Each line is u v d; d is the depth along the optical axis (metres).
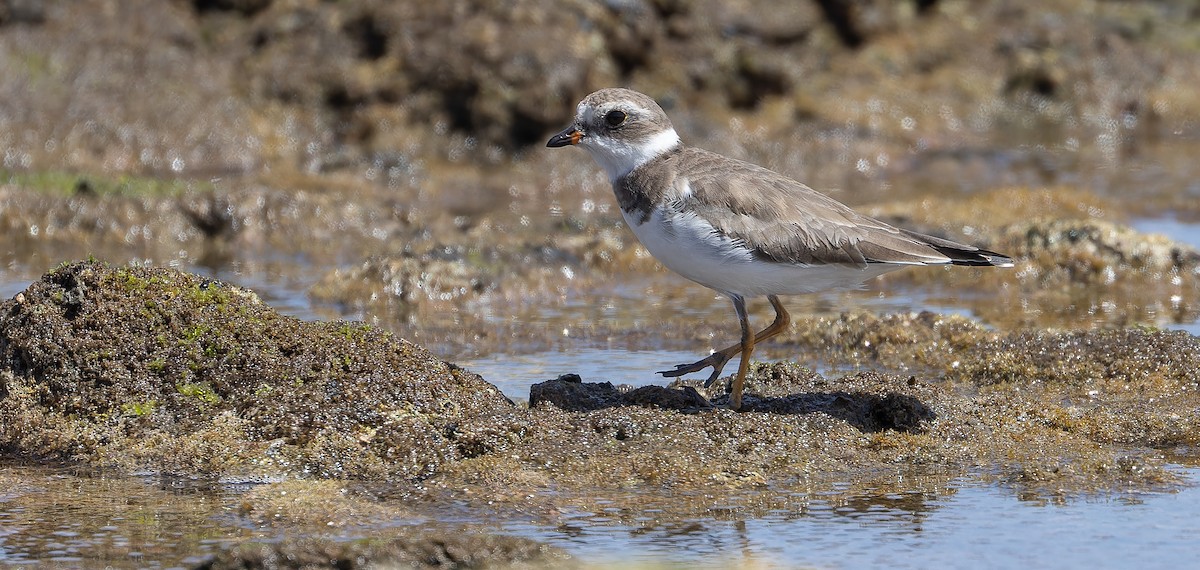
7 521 8.66
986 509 8.97
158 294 10.70
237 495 9.16
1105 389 11.91
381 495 9.12
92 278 10.69
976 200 21.69
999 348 13.09
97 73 23.69
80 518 8.73
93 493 9.20
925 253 10.48
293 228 19.58
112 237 19.03
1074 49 30.77
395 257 16.97
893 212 20.55
